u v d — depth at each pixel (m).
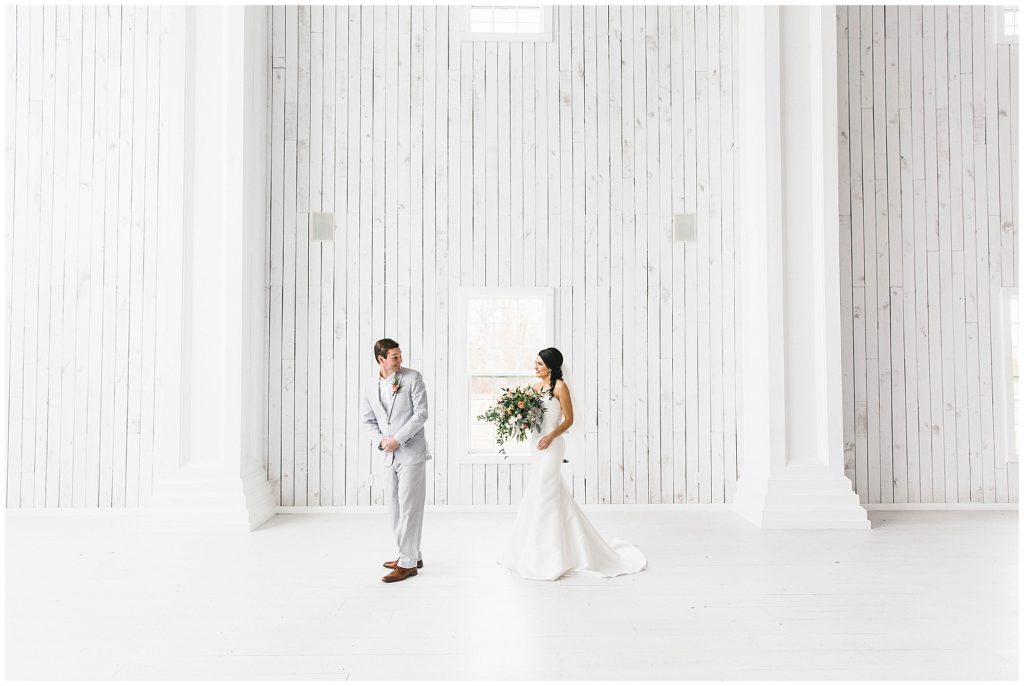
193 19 5.53
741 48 6.07
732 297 6.03
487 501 5.90
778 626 3.17
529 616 3.29
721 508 5.93
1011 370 6.03
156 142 5.96
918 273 6.06
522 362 6.00
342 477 5.90
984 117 6.11
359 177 6.01
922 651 2.89
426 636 3.04
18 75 5.96
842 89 6.10
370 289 5.97
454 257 5.99
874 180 6.08
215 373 5.34
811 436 5.41
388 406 4.01
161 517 5.12
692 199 6.07
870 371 6.03
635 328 6.00
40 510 5.77
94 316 5.88
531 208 6.02
